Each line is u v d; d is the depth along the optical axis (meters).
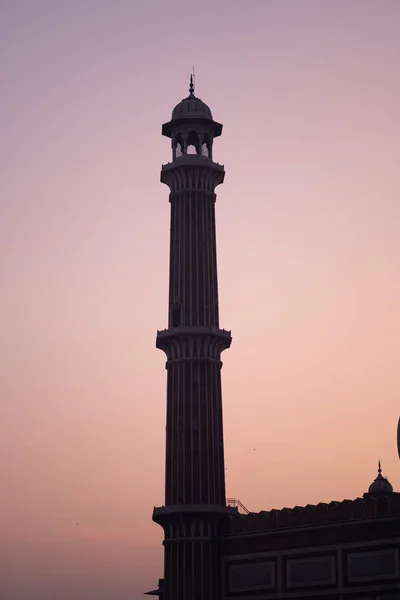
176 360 76.69
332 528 66.12
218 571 71.06
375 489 103.56
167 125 85.00
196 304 77.81
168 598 70.50
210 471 73.31
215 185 83.62
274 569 68.25
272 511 70.12
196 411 74.69
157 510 72.88
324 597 64.88
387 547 62.91
